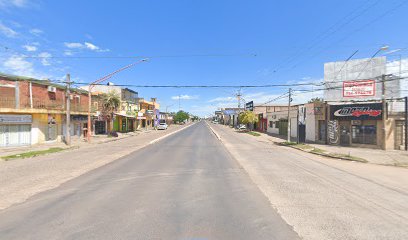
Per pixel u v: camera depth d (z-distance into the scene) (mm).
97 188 9125
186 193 8500
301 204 7434
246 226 5828
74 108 33656
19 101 24906
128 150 21656
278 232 5523
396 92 25094
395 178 11570
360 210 6977
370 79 25719
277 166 14102
